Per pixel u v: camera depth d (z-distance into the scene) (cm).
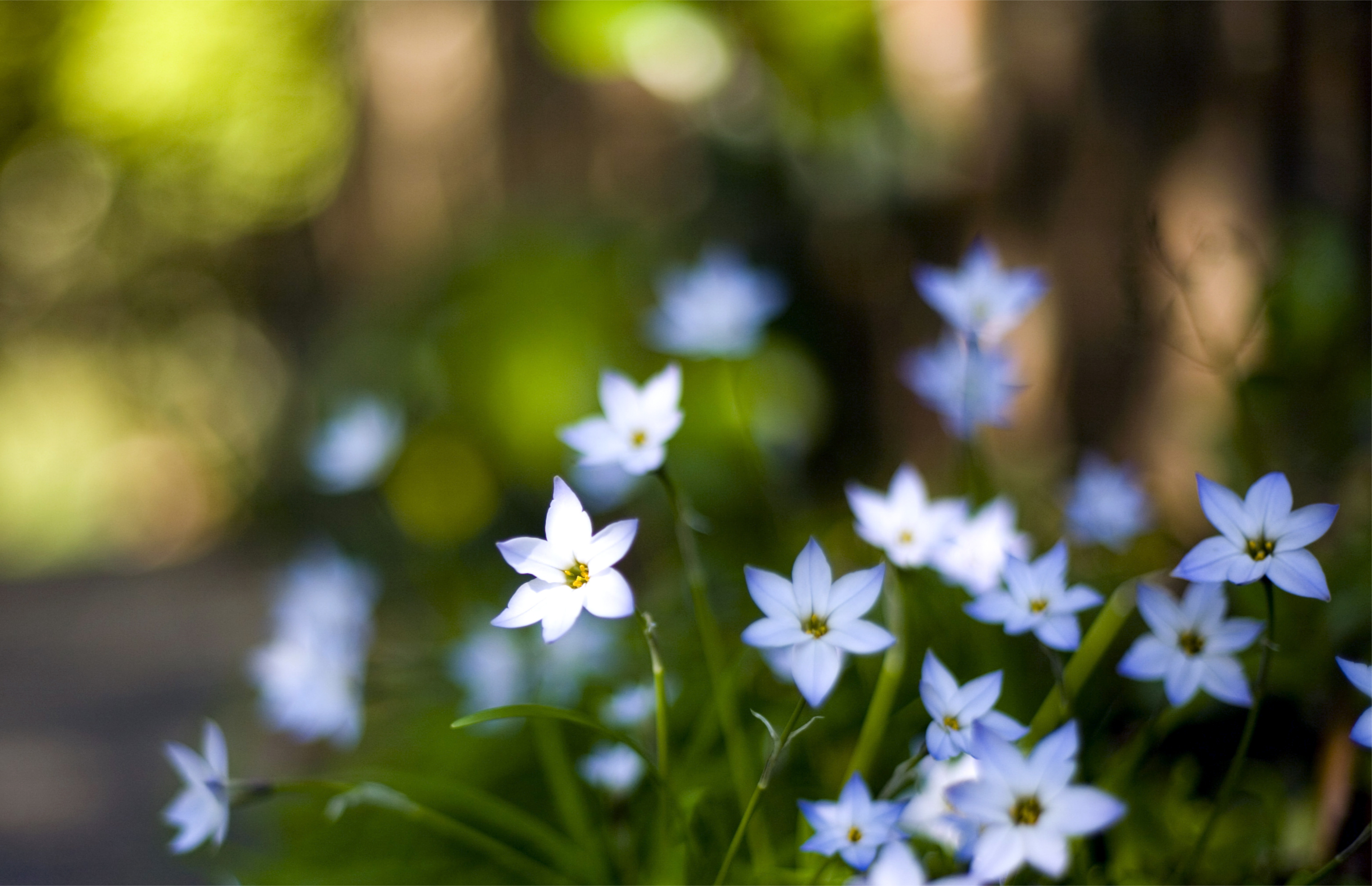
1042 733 71
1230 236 106
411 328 176
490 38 191
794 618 62
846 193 142
